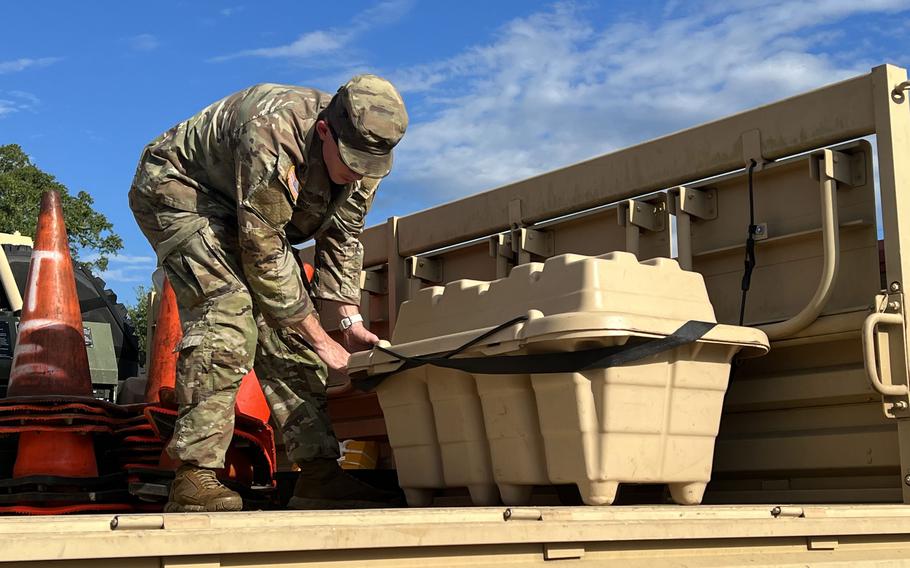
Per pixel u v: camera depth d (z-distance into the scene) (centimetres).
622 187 375
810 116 324
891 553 261
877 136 304
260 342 350
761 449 333
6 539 158
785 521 242
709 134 351
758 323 338
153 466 376
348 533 186
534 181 407
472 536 199
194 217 309
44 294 394
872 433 304
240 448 384
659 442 283
